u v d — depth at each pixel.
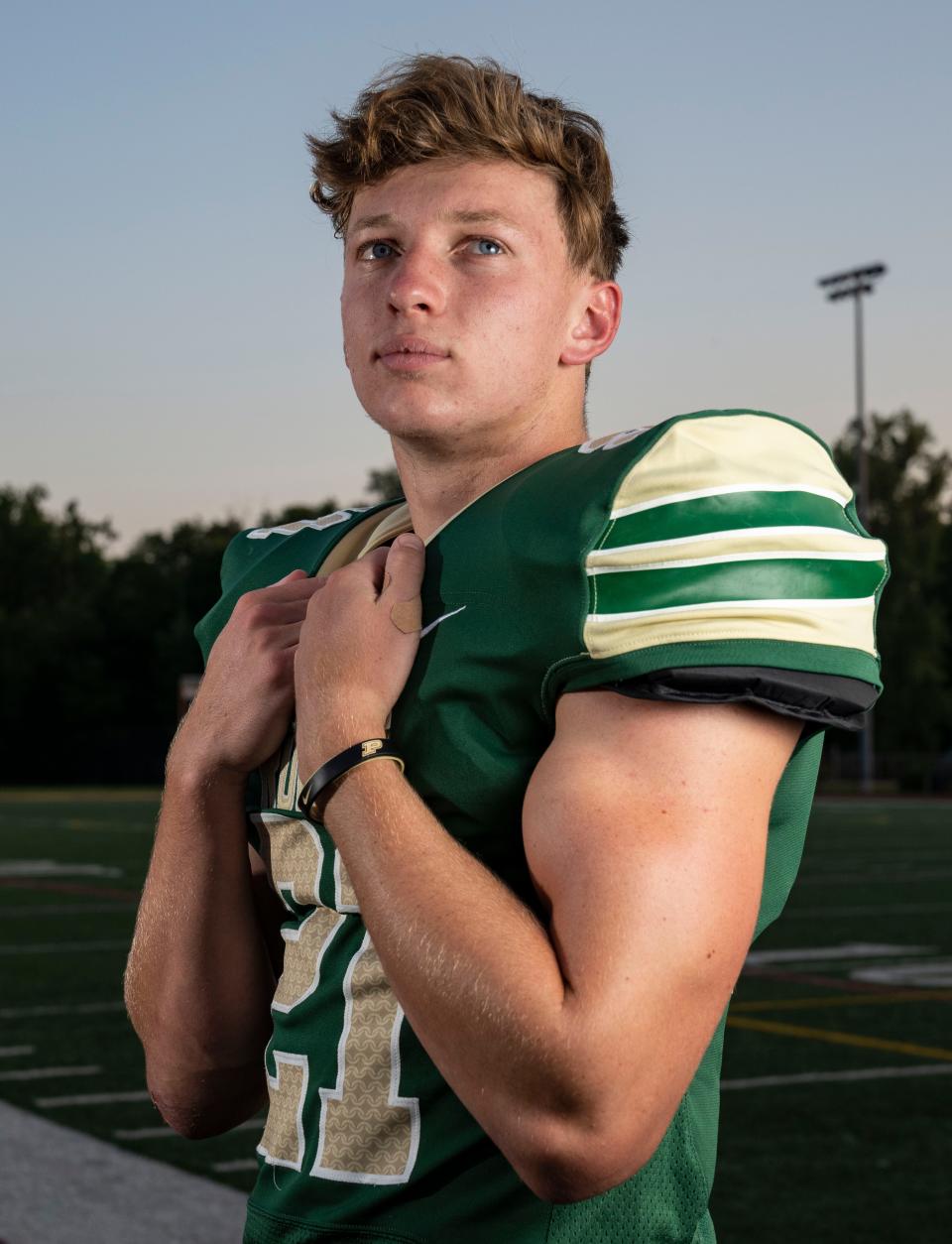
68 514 57.81
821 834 19.27
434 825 1.03
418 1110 1.06
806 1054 6.04
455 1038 0.95
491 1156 1.05
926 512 51.22
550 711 1.04
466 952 0.95
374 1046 1.08
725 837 0.97
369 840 1.02
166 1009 1.29
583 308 1.23
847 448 52.81
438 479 1.23
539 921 1.00
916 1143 4.68
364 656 1.09
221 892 1.27
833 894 12.06
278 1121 1.16
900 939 9.38
